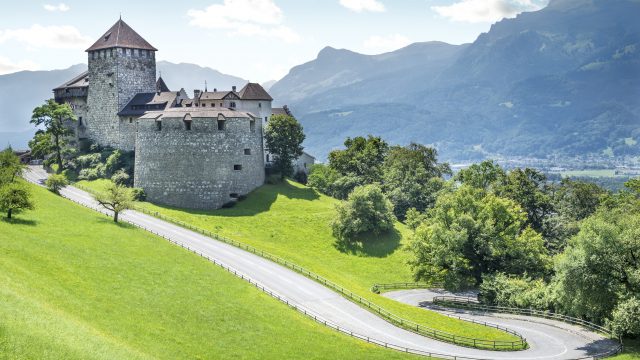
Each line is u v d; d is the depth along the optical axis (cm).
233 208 15812
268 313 8350
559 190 17400
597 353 7800
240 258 11094
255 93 19662
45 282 7238
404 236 14775
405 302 11125
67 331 5831
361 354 7475
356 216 14412
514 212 11925
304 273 10731
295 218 15038
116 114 19412
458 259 10838
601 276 8219
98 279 8038
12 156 12106
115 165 17738
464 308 10644
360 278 12625
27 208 10094
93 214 12262
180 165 16050
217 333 7381
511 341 8312
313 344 7588
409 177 18312
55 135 18638
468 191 12031
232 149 16375
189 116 16188
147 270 8956
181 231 12562
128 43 19825
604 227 8325
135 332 6775
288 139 18150
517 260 11231
